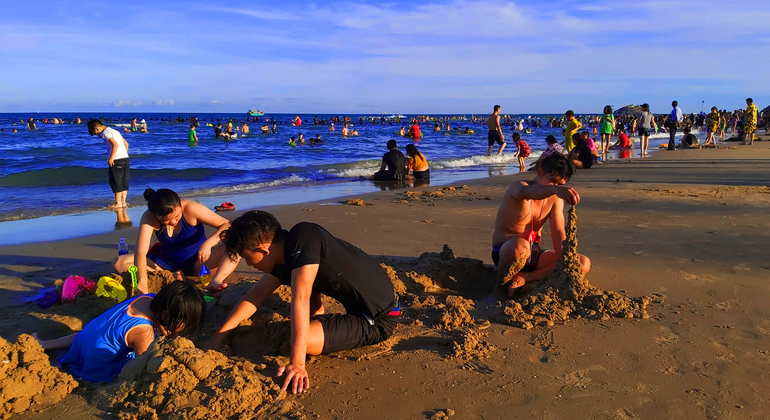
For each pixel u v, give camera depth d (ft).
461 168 55.01
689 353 9.78
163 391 8.13
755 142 80.43
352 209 26.35
